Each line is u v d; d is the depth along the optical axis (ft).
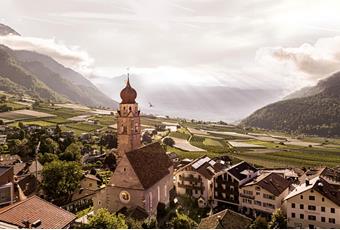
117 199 244.22
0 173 218.18
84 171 389.39
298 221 254.06
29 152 473.67
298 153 597.93
